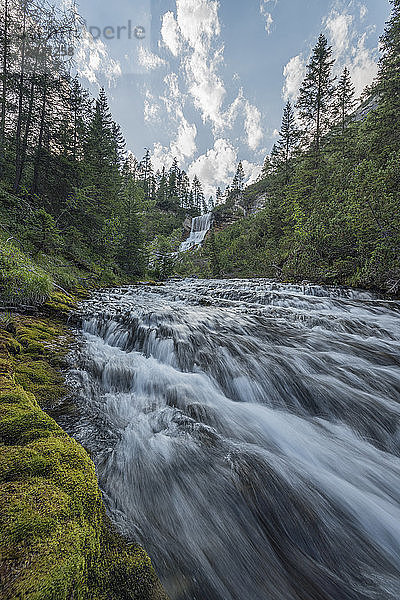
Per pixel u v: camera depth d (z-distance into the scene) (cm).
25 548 100
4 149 1555
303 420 329
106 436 257
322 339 573
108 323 620
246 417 320
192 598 143
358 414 341
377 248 986
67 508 126
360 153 1684
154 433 270
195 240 5388
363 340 581
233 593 152
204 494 203
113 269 1791
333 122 2338
